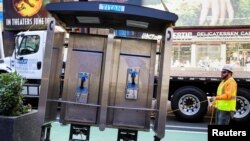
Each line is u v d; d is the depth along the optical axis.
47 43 6.08
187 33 11.85
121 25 6.79
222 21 12.89
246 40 11.50
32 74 12.69
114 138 8.72
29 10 18.80
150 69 6.62
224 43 11.65
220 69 11.58
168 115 12.80
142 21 6.27
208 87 11.83
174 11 13.46
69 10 5.87
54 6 5.93
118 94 6.62
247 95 11.18
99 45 6.70
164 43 6.11
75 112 6.70
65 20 6.67
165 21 6.05
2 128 6.03
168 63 6.00
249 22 12.61
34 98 12.64
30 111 6.82
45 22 18.56
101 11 5.82
